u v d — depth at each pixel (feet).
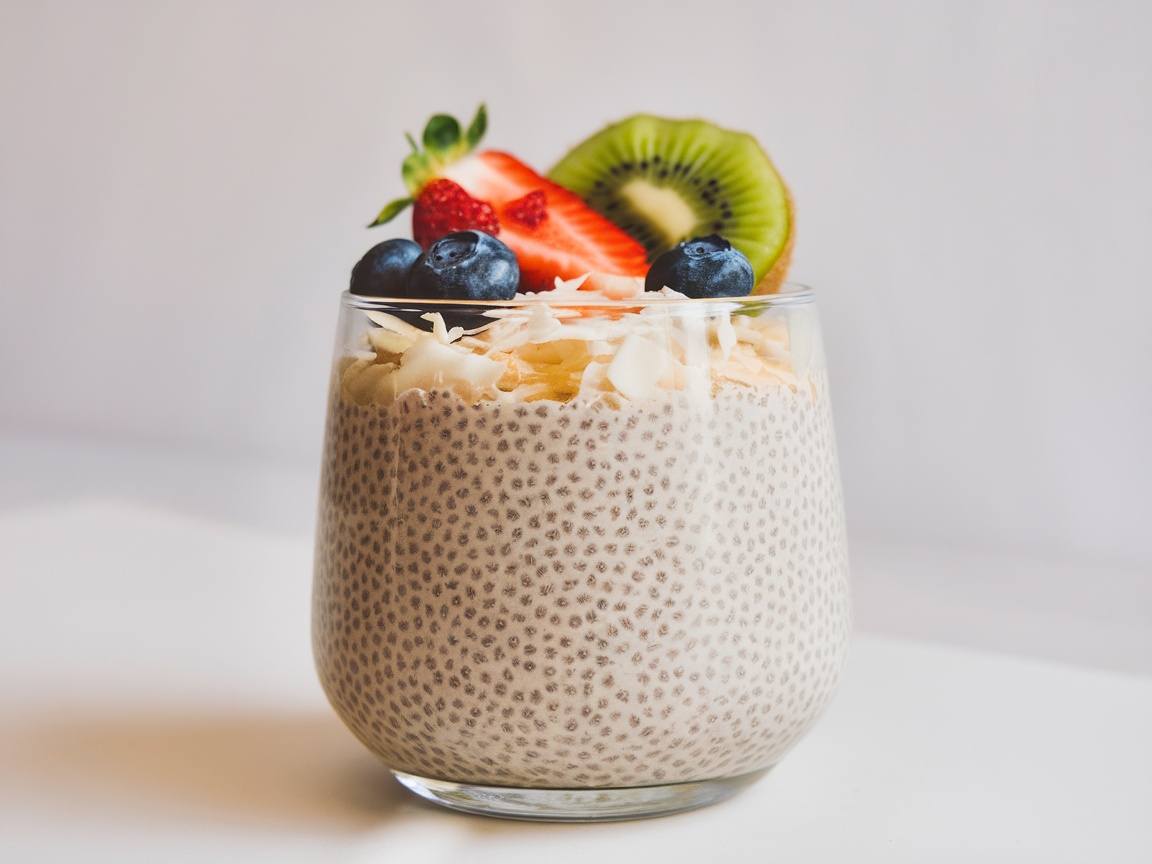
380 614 0.99
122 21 3.02
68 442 3.03
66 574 1.65
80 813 1.05
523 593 0.95
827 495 1.04
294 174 2.95
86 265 3.13
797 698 1.01
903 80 2.43
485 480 0.95
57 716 1.23
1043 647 1.45
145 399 3.12
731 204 1.18
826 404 1.06
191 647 1.41
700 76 2.59
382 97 2.86
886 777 1.12
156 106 3.02
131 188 3.06
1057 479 2.43
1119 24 2.25
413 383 0.97
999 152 2.38
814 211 2.52
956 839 1.02
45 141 3.12
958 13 2.37
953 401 2.49
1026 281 2.40
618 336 0.95
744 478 0.97
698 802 1.05
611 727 0.96
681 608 0.96
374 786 1.10
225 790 1.09
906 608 1.62
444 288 0.99
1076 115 2.31
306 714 1.24
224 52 2.96
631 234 1.20
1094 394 2.38
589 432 0.95
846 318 2.54
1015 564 1.98
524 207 1.14
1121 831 1.03
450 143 1.17
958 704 1.28
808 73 2.50
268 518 2.02
